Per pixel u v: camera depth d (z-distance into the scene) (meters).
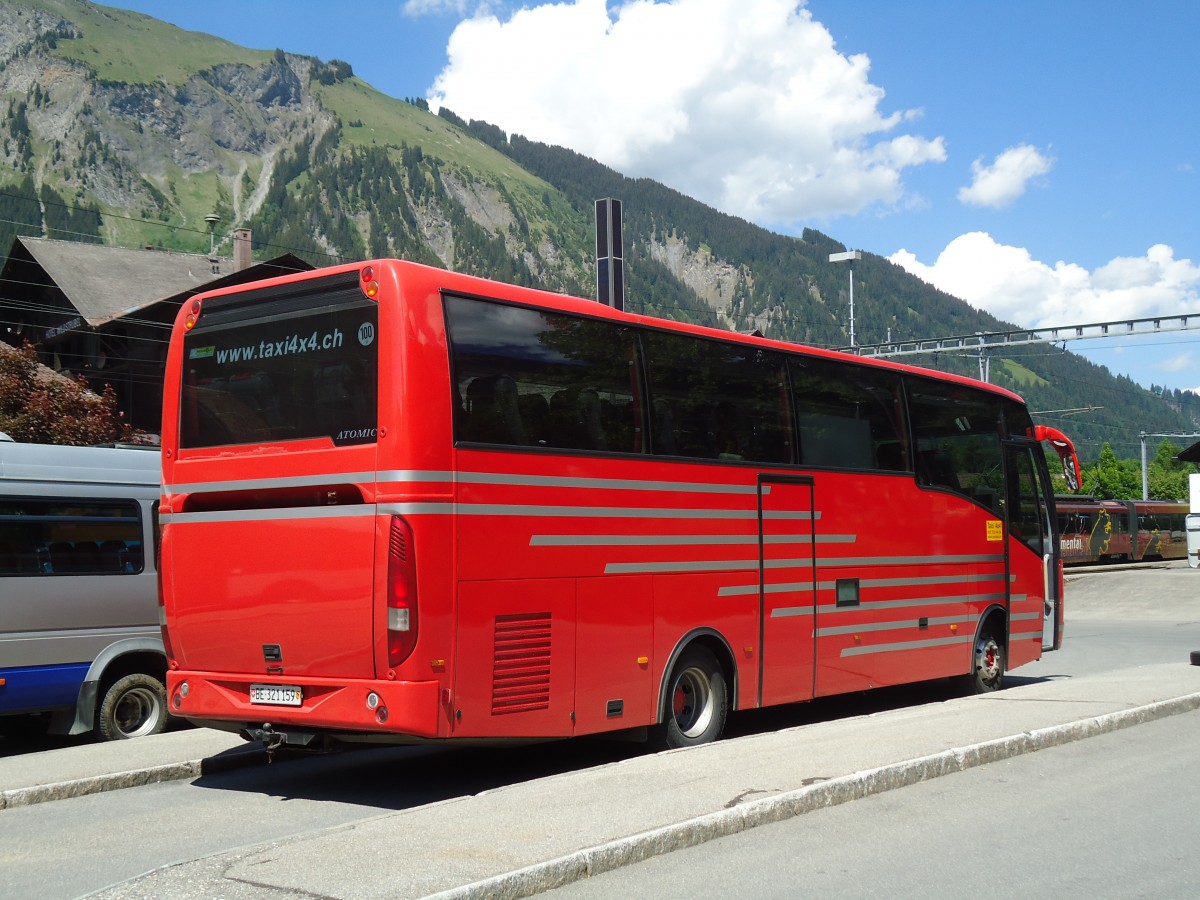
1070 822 7.57
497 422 8.59
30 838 7.55
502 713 8.42
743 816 7.15
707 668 10.38
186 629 9.05
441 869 5.75
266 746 8.61
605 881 6.06
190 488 9.12
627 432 9.68
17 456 11.34
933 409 13.62
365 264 8.35
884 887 6.12
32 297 46.94
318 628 8.25
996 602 14.33
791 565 11.29
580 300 9.47
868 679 12.21
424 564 7.95
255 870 5.75
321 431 8.43
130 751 10.38
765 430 11.15
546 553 8.82
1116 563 64.06
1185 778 8.93
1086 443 187.00
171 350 9.47
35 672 11.06
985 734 9.88
